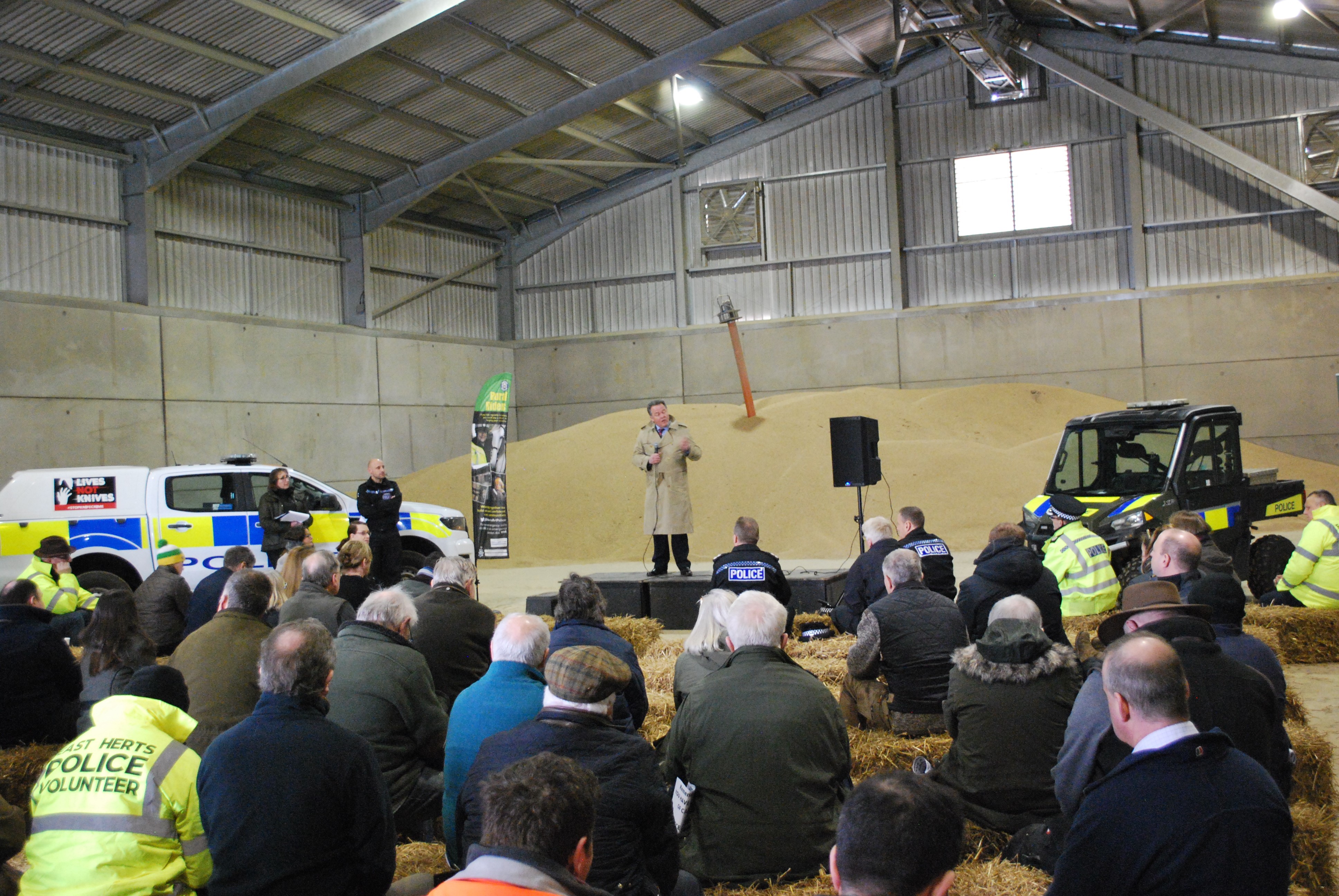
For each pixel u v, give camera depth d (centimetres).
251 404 1825
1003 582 550
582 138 2162
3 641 514
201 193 1780
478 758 297
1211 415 1044
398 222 2203
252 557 702
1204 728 308
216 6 1338
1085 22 2062
